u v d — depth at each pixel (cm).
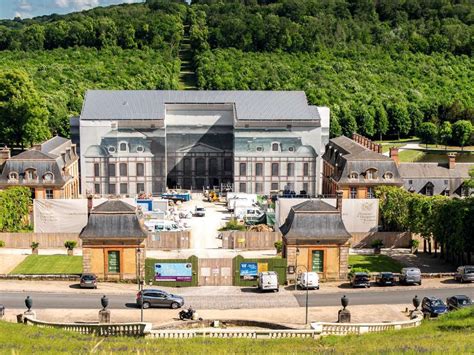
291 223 9462
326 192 15112
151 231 11531
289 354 5638
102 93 16038
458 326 6769
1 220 11400
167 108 15862
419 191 13938
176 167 16125
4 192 11981
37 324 7331
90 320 7762
